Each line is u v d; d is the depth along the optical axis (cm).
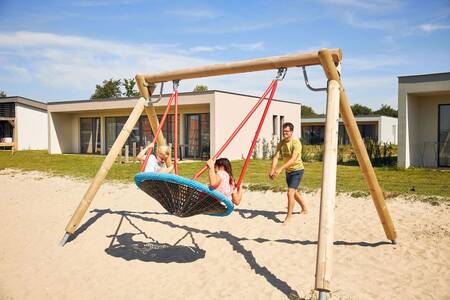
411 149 1614
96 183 629
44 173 1517
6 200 979
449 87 1445
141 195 1004
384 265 507
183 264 536
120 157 1889
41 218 787
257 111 2288
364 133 3931
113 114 2659
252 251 576
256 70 533
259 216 766
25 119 3309
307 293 429
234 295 430
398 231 639
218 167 524
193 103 2080
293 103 2591
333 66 465
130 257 568
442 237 598
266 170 1549
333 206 431
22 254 583
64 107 2667
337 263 520
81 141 2877
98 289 457
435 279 457
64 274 505
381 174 1374
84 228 711
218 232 676
